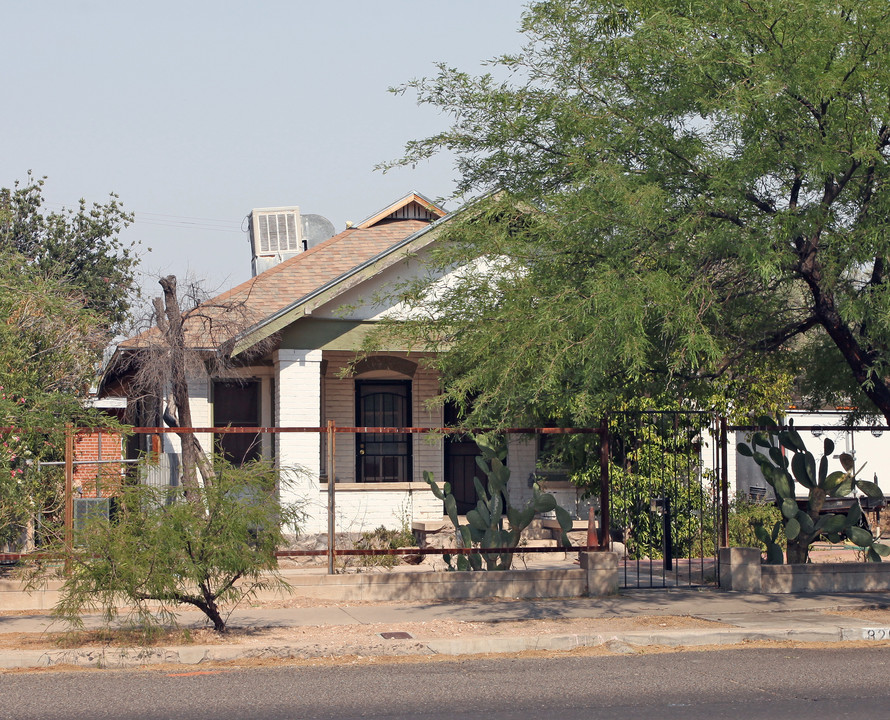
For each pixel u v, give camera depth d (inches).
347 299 721.6
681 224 438.9
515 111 499.5
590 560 559.2
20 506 531.8
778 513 781.3
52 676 384.8
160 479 680.4
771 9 439.5
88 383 636.7
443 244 592.7
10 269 637.9
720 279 476.1
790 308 542.9
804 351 610.5
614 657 420.5
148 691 354.6
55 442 535.5
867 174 455.5
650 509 720.3
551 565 674.2
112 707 329.1
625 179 450.0
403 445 825.5
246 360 766.5
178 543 419.8
